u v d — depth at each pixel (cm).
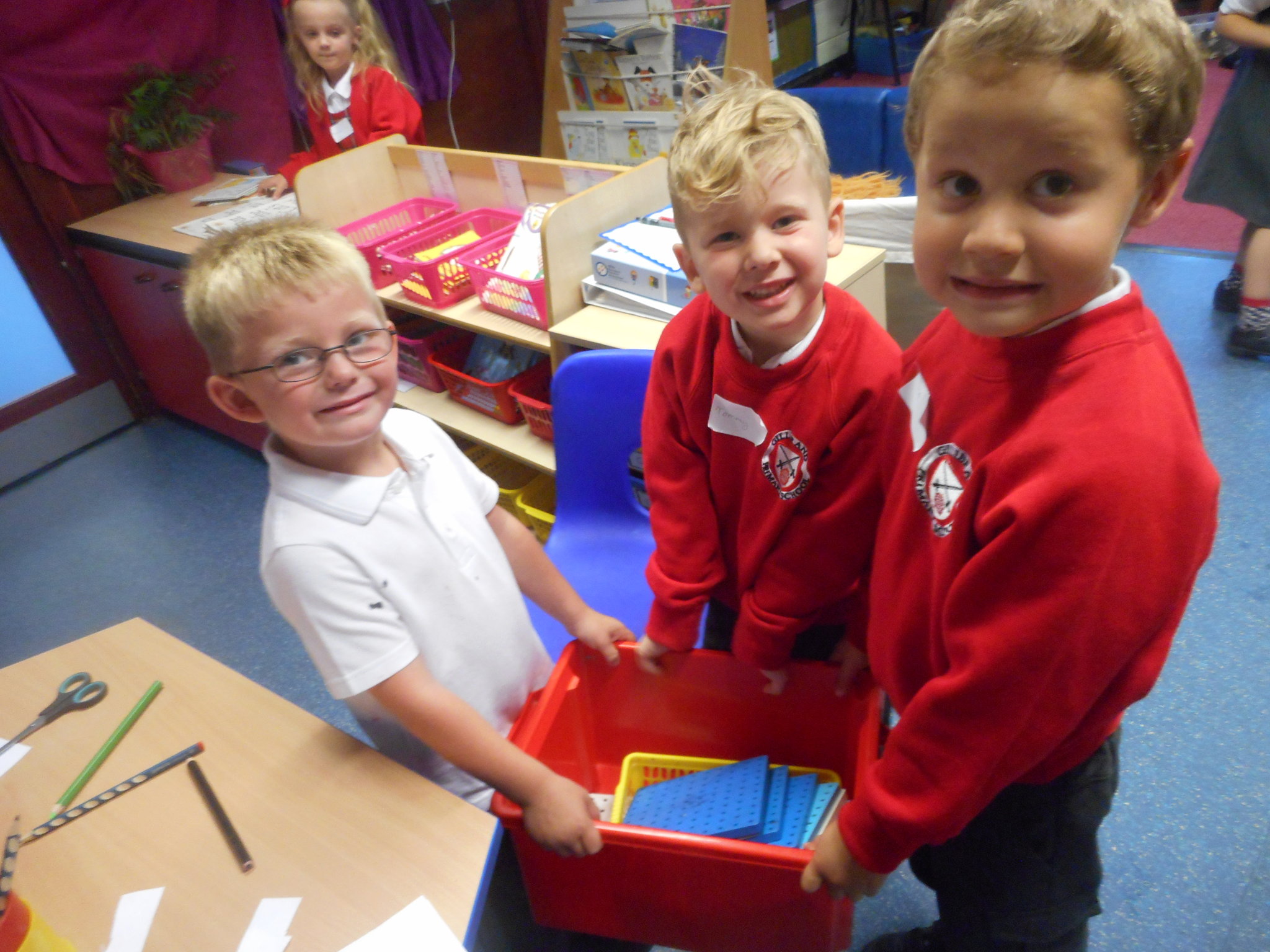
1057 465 59
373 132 256
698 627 115
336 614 90
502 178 213
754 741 121
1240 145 228
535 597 120
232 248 88
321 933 73
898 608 83
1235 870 135
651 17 234
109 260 275
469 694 106
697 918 97
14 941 68
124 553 254
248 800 86
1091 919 131
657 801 113
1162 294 278
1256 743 152
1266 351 239
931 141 56
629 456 147
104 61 275
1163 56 50
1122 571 58
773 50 482
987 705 67
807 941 95
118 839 83
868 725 98
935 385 75
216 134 310
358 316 90
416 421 110
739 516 111
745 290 87
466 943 72
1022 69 50
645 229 176
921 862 112
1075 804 83
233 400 94
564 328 171
